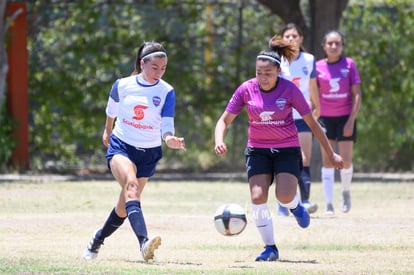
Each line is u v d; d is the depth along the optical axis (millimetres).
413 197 50594
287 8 63875
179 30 67500
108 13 66688
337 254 29078
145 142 26797
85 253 27594
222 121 28172
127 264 25969
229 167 68312
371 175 66625
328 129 42406
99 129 67000
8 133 64625
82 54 66500
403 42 69062
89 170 68062
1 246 30188
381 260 27656
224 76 68062
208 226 36375
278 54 28516
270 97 27641
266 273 24141
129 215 25516
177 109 68062
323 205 46500
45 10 66312
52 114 66938
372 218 39938
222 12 67688
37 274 23469
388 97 69125
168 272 23969
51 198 47625
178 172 68250
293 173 27719
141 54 26953
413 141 69312
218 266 25922
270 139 27891
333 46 42000
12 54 64312
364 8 68688
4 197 47625
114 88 27188
